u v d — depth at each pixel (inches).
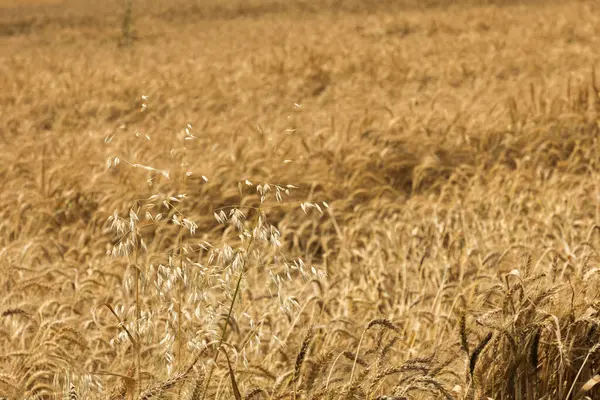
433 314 345.7
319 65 1419.8
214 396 279.0
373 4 3048.7
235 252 259.3
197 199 671.8
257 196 646.5
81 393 274.4
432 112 853.8
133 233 255.6
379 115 983.0
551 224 509.7
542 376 290.4
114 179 733.3
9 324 395.2
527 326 274.8
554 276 306.7
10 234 634.8
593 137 824.3
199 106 1154.7
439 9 2746.1
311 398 248.7
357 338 333.4
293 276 503.8
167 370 275.0
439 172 759.7
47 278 480.4
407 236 542.0
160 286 247.8
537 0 2832.2
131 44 2156.7
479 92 1009.5
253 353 342.6
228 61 1642.5
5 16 3846.0
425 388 237.3
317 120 990.4
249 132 904.3
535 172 737.6
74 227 633.0
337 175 751.7
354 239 564.4
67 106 1219.2
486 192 665.0
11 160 842.2
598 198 576.7
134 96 1236.5
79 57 1951.3
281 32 2229.3
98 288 451.8
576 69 1277.1
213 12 3304.6
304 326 366.9
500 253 442.3
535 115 868.0
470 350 292.7
